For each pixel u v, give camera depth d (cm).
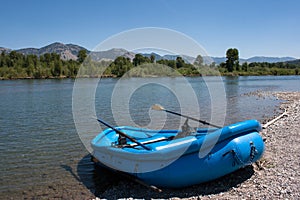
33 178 878
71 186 810
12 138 1407
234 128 727
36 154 1127
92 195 749
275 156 920
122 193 739
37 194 769
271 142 1103
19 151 1174
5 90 4347
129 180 813
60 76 8075
